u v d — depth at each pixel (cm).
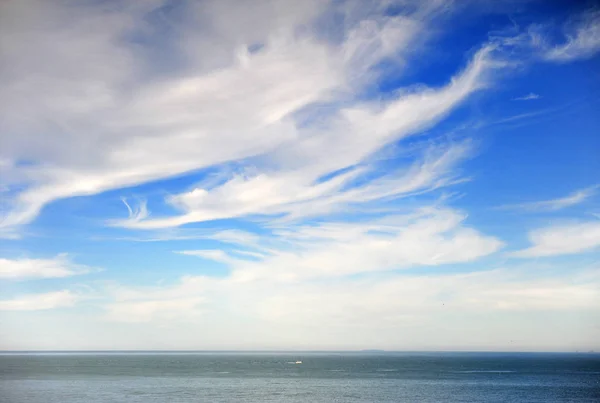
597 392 7156
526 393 6956
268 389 7194
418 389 7438
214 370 12244
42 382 7819
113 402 5528
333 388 7475
